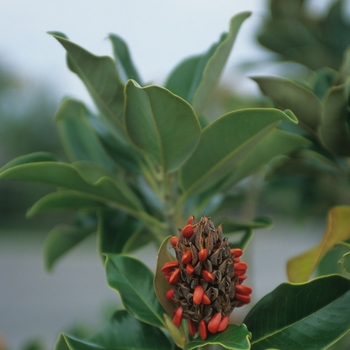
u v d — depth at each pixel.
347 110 0.87
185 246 0.76
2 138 9.66
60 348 0.80
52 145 9.77
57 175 0.89
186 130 0.82
